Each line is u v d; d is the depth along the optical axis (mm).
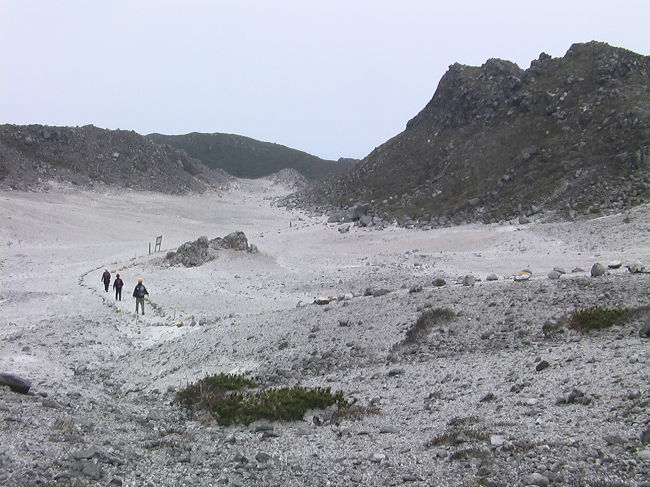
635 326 17672
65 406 14117
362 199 96625
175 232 78875
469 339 19641
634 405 11523
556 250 50688
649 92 77250
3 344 23938
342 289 38969
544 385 14055
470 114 97625
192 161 149375
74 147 114500
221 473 10461
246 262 52344
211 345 23578
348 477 10102
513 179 76125
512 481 9266
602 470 9250
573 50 91250
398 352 19828
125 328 28734
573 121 78875
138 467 10555
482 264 47688
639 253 43719
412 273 44531
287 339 22594
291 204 111875
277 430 13820
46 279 43969
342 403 15203
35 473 9445
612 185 64875
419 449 11328
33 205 79438
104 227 75625
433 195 82500
